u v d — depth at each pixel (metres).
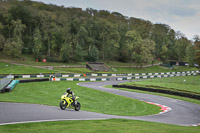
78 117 16.53
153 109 30.41
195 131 13.76
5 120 13.50
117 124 14.28
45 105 22.97
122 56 144.62
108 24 153.62
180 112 29.08
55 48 123.81
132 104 33.28
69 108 21.94
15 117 14.55
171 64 148.25
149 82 64.19
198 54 99.62
